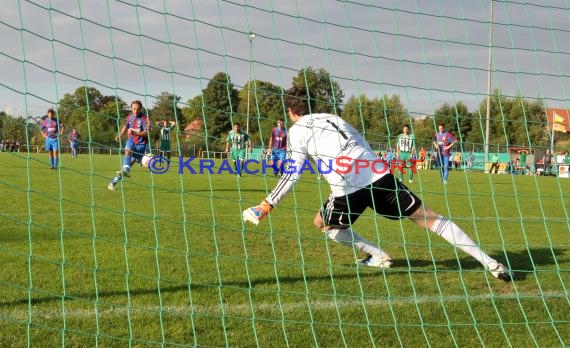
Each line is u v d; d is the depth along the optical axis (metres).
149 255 5.44
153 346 3.25
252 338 3.41
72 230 6.70
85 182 13.51
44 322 3.54
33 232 6.48
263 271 5.00
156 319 3.68
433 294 4.47
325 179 4.74
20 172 15.80
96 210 8.61
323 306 4.06
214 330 3.53
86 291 4.20
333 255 5.80
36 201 9.48
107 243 5.95
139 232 6.71
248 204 10.03
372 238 7.10
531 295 4.52
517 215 10.12
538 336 3.63
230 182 15.34
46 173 15.70
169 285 4.43
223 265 5.17
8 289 4.15
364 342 3.42
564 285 4.86
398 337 3.45
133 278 4.59
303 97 4.46
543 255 6.13
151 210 8.86
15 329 3.40
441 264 5.56
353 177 4.61
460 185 16.81
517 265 5.61
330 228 5.07
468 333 3.63
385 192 4.64
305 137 4.50
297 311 3.93
